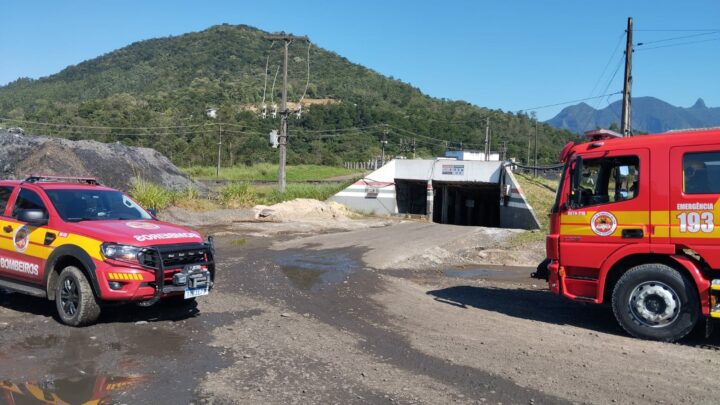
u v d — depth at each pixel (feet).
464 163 122.83
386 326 27.09
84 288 24.44
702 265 25.82
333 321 27.63
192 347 22.36
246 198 99.55
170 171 111.34
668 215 26.12
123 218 28.50
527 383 19.38
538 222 97.55
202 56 492.54
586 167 28.66
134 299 24.45
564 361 22.02
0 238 28.02
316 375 19.58
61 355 20.90
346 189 127.85
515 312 31.78
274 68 434.30
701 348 24.56
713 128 27.40
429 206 126.31
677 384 19.53
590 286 28.48
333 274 42.39
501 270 52.19
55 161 89.25
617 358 22.67
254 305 30.32
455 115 369.09
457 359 21.94
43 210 27.04
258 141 282.15
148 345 22.45
